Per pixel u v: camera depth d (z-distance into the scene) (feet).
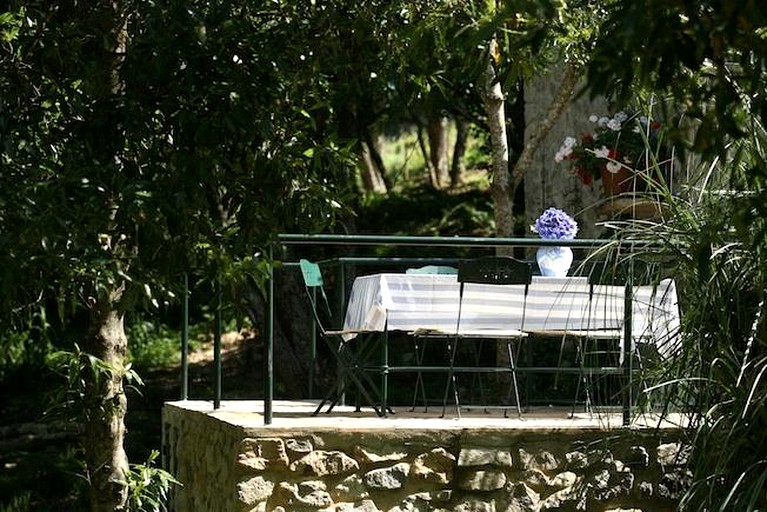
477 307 28.45
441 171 88.79
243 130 18.60
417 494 25.76
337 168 20.66
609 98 15.44
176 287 18.67
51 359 25.76
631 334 25.93
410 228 72.54
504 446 26.09
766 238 21.97
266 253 20.45
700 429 23.36
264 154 19.06
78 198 17.06
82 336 60.70
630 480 26.35
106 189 17.30
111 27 19.21
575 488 26.22
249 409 31.01
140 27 19.69
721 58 13.67
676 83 14.39
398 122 80.43
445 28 20.51
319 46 21.93
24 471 49.01
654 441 26.48
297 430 25.49
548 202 45.88
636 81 16.43
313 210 19.76
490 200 75.36
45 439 52.85
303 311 55.62
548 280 28.73
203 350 66.08
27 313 21.52
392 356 57.00
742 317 23.58
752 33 13.89
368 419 27.73
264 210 18.97
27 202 16.61
